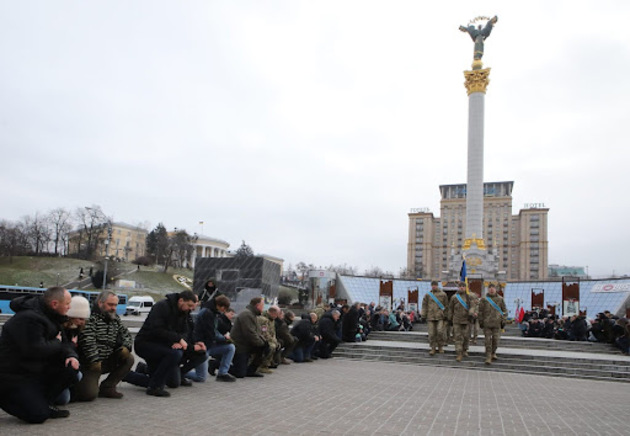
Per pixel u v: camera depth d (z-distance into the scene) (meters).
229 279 35.34
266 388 9.82
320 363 15.49
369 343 19.70
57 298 6.43
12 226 98.06
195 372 10.28
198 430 6.06
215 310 10.11
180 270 105.94
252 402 8.18
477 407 8.90
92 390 7.48
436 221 138.12
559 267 136.50
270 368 13.29
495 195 135.38
